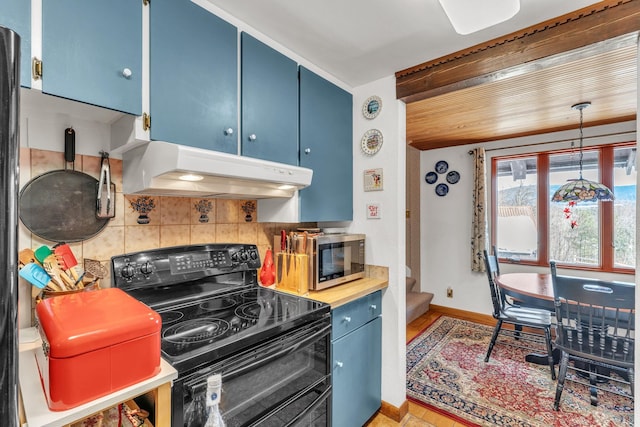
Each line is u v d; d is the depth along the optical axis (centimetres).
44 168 108
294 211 162
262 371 107
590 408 196
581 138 289
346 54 164
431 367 250
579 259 323
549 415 190
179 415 81
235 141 131
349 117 201
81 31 89
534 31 137
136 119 103
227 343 95
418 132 327
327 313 136
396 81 185
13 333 42
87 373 67
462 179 384
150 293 127
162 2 108
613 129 296
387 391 189
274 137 149
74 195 115
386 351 190
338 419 150
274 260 177
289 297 147
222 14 127
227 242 166
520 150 348
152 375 77
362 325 172
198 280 142
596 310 195
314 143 172
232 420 96
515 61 143
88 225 118
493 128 312
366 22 137
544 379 231
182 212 147
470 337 312
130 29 100
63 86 85
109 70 95
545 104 243
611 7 119
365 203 199
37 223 107
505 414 191
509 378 233
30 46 80
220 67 126
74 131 114
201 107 119
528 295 232
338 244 174
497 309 260
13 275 43
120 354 72
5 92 42
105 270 119
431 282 406
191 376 85
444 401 204
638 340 114
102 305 83
